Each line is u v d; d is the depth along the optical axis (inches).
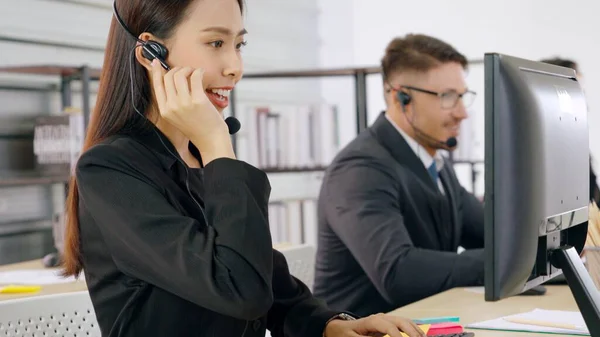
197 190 59.6
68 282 99.3
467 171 224.8
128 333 54.8
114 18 59.2
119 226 53.8
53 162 147.3
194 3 57.7
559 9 220.1
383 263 100.4
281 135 171.0
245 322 57.9
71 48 164.2
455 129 112.3
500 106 56.3
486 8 225.9
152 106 59.8
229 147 57.7
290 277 67.9
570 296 86.4
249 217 54.7
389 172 105.8
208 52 58.2
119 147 55.7
